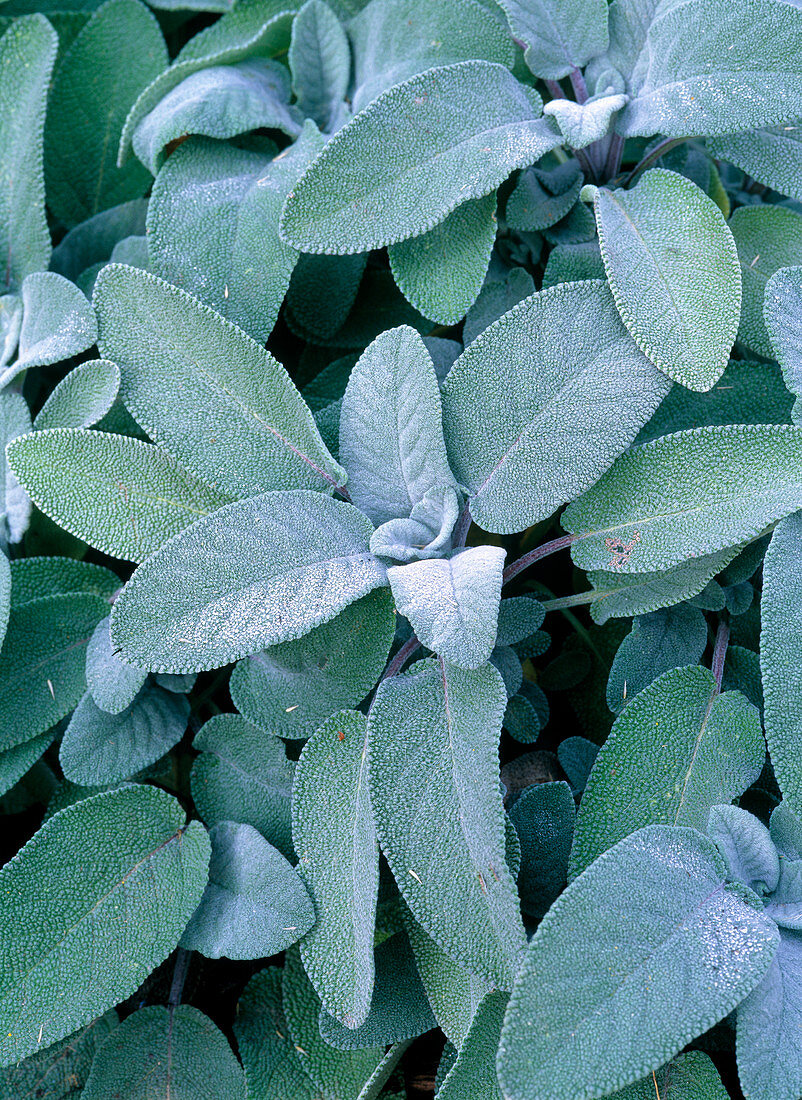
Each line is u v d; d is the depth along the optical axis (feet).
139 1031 1.69
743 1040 1.51
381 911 1.67
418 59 1.84
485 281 1.82
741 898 1.56
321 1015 1.61
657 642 1.71
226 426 1.69
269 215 1.77
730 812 1.60
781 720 1.57
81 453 1.68
